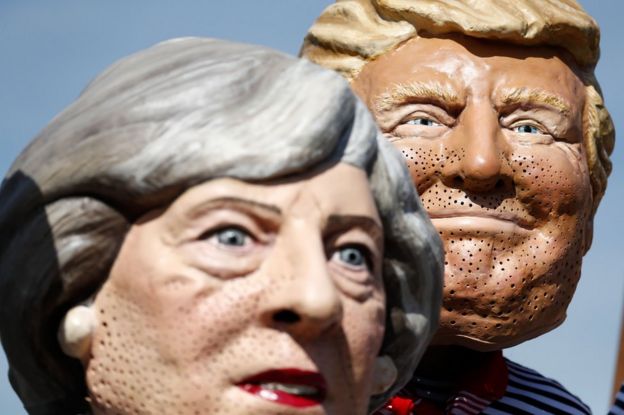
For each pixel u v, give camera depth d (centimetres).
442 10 315
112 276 224
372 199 230
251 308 219
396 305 241
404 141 309
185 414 219
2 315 232
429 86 311
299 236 221
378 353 242
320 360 221
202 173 220
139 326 221
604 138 328
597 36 324
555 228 311
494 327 307
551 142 313
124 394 222
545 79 315
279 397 219
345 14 325
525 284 307
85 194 225
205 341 218
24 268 228
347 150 228
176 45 237
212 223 220
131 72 230
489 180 305
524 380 325
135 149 221
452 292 305
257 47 235
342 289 226
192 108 223
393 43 317
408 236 238
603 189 330
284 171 221
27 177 228
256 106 224
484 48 315
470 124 308
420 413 314
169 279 220
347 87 230
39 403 238
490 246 306
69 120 229
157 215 222
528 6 317
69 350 226
